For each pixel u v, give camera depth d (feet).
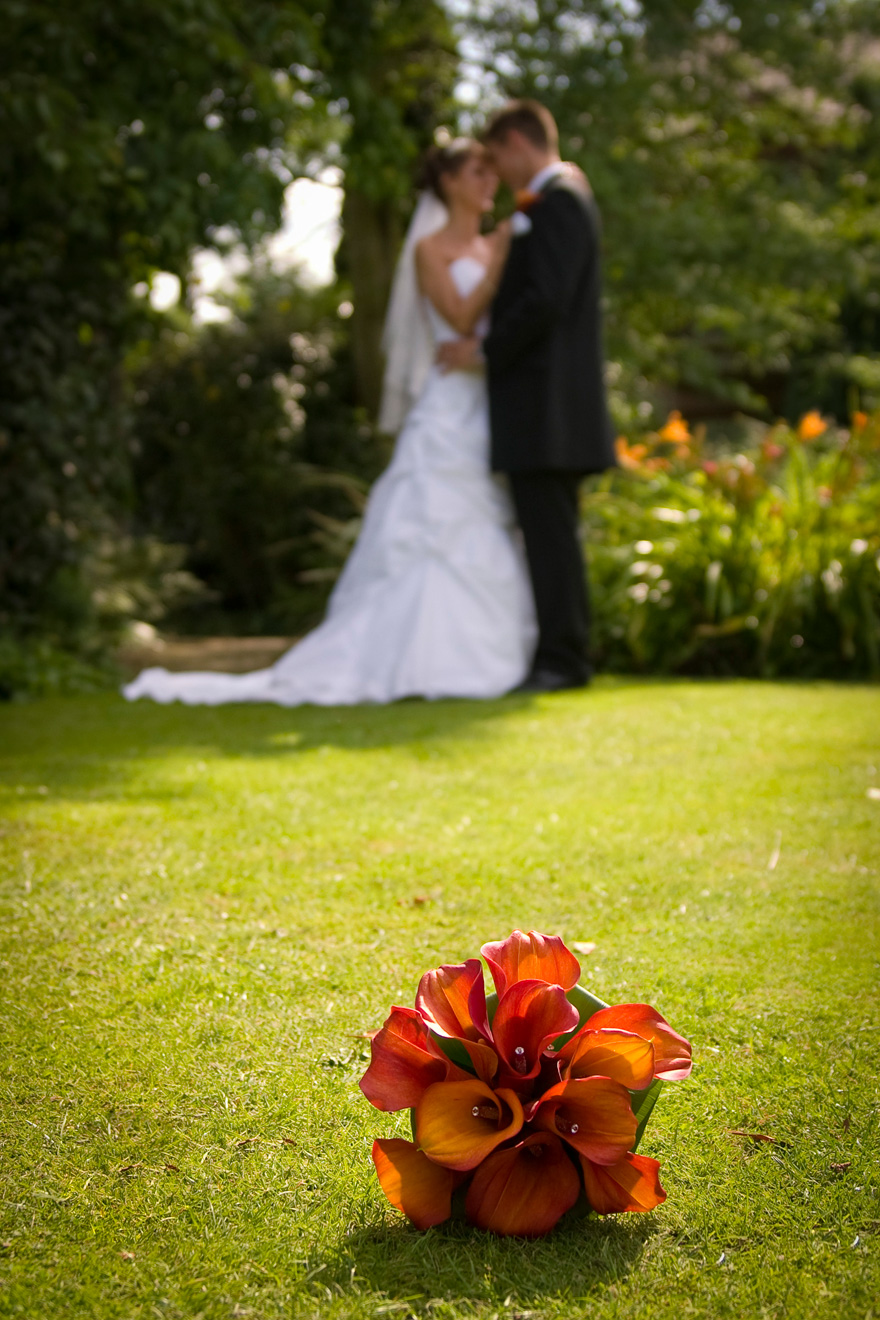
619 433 30.17
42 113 14.46
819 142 36.09
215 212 16.75
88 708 14.47
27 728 12.53
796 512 18.22
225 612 35.99
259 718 13.19
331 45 20.77
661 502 20.63
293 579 35.04
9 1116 3.61
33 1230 3.01
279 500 34.65
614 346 30.99
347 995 4.59
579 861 6.57
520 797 8.38
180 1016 4.39
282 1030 4.26
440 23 28.37
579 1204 3.03
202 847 6.93
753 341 33.55
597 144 28.22
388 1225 3.04
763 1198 3.14
